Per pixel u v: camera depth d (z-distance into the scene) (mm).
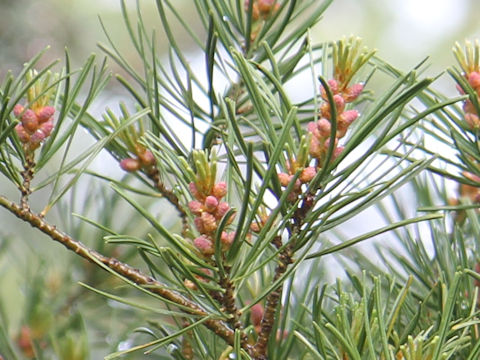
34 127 454
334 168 431
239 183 471
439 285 466
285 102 435
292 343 466
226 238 430
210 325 448
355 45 443
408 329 449
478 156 485
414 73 429
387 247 540
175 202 505
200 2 517
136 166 499
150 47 515
